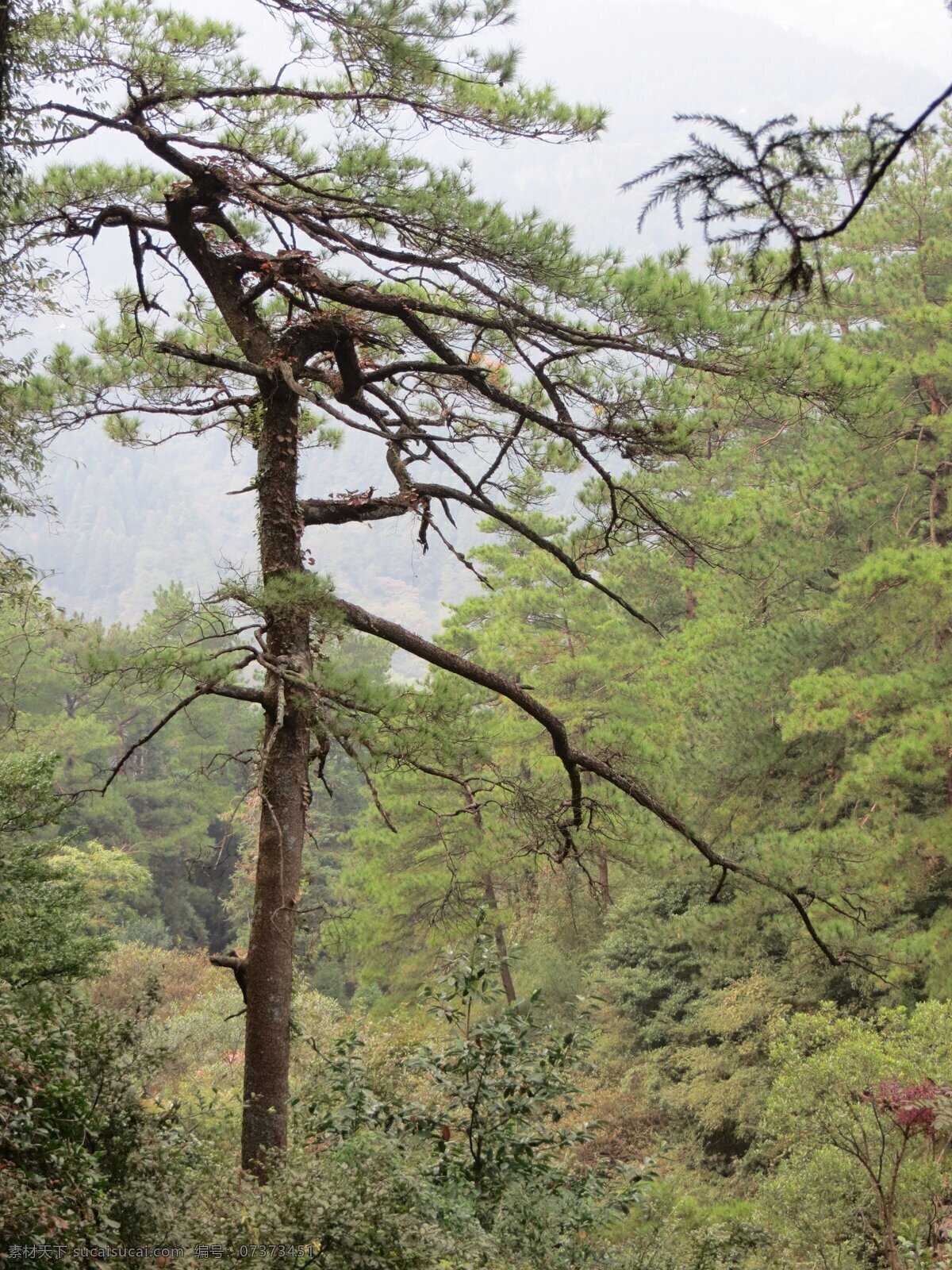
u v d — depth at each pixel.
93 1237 4.34
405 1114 7.24
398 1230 5.42
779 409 10.09
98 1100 5.29
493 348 8.65
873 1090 10.50
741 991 19.58
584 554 9.28
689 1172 18.00
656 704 22.52
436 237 7.96
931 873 17.33
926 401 19.27
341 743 7.39
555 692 26.27
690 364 7.79
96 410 9.19
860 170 2.65
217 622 7.57
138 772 46.47
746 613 22.23
